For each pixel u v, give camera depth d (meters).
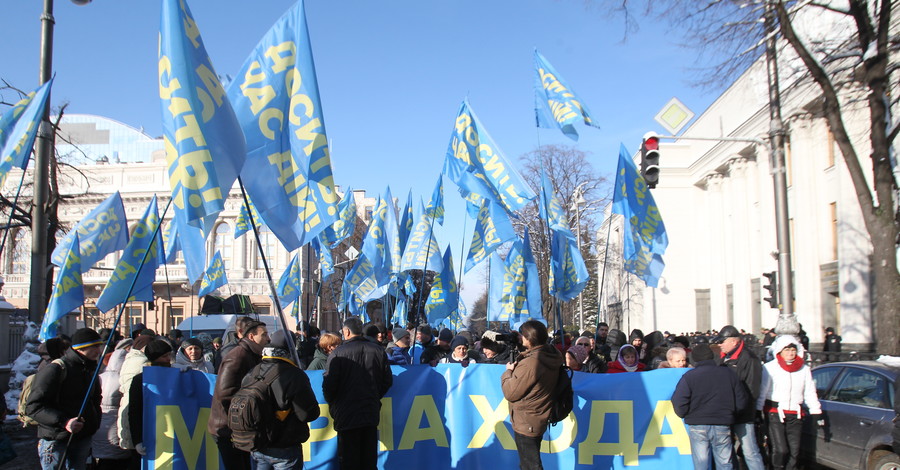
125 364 6.68
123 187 40.31
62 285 8.05
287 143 6.01
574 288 10.53
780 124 12.62
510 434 6.87
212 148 4.96
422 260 11.83
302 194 6.20
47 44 11.68
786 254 12.38
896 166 15.24
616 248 49.28
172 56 4.97
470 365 6.99
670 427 6.96
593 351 8.98
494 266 12.59
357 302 16.77
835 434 7.70
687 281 43.44
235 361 5.51
